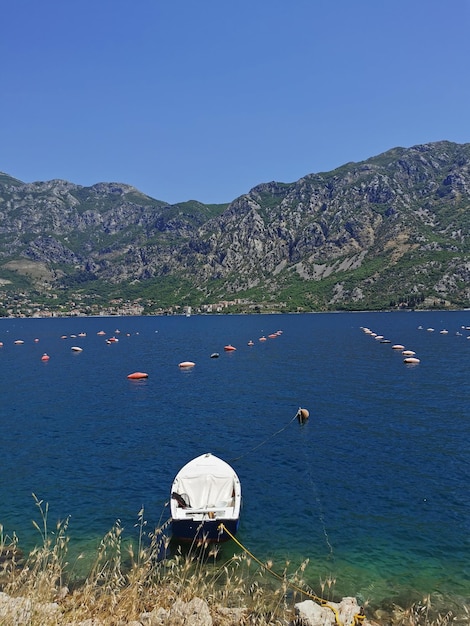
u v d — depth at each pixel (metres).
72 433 39.91
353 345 108.50
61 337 161.75
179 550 20.23
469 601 16.91
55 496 26.72
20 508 25.16
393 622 15.58
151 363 86.50
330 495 26.20
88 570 18.52
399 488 27.02
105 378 69.81
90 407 50.09
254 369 75.06
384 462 31.36
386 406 47.41
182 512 20.92
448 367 71.62
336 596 17.11
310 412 45.56
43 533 22.12
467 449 33.66
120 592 13.48
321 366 76.31
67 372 76.69
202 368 77.75
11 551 20.06
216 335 155.62
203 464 25.50
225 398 53.44
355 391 55.34
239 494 23.05
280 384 61.19
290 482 28.19
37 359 96.38
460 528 22.28
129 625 11.95
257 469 30.53
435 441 35.69
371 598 17.03
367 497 25.89
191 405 50.19
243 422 42.59
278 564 19.27
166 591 14.22
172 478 29.20
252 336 147.38
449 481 27.86
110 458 33.22
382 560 19.64
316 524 22.83
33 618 10.38
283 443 36.00
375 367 73.56
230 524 20.72
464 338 117.25
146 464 31.86
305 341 122.62
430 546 20.73
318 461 31.80
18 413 47.62
